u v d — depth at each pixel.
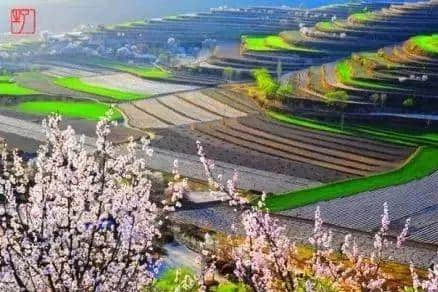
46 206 19.62
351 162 91.81
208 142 103.06
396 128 110.94
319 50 182.38
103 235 21.14
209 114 126.38
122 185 21.80
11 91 147.12
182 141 103.00
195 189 76.69
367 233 62.62
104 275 20.08
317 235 25.28
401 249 57.72
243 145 101.31
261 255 22.23
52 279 19.36
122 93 150.88
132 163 23.97
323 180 83.19
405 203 72.44
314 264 25.09
